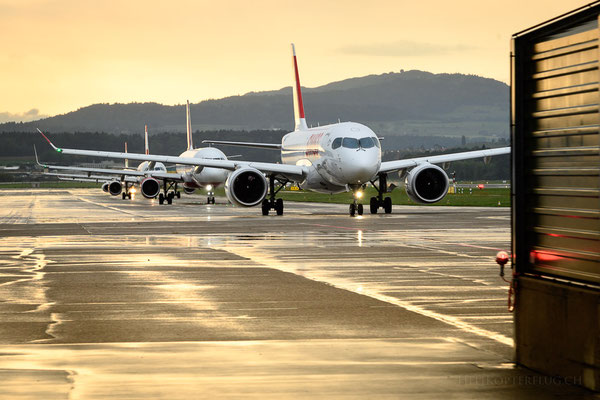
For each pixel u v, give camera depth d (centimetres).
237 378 2769
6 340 3441
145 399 2509
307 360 3041
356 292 4850
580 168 2709
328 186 15275
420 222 12225
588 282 2666
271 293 4838
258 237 9469
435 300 4525
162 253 7488
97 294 4822
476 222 12138
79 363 3000
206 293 4853
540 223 2939
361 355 3122
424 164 14638
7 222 13388
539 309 2833
